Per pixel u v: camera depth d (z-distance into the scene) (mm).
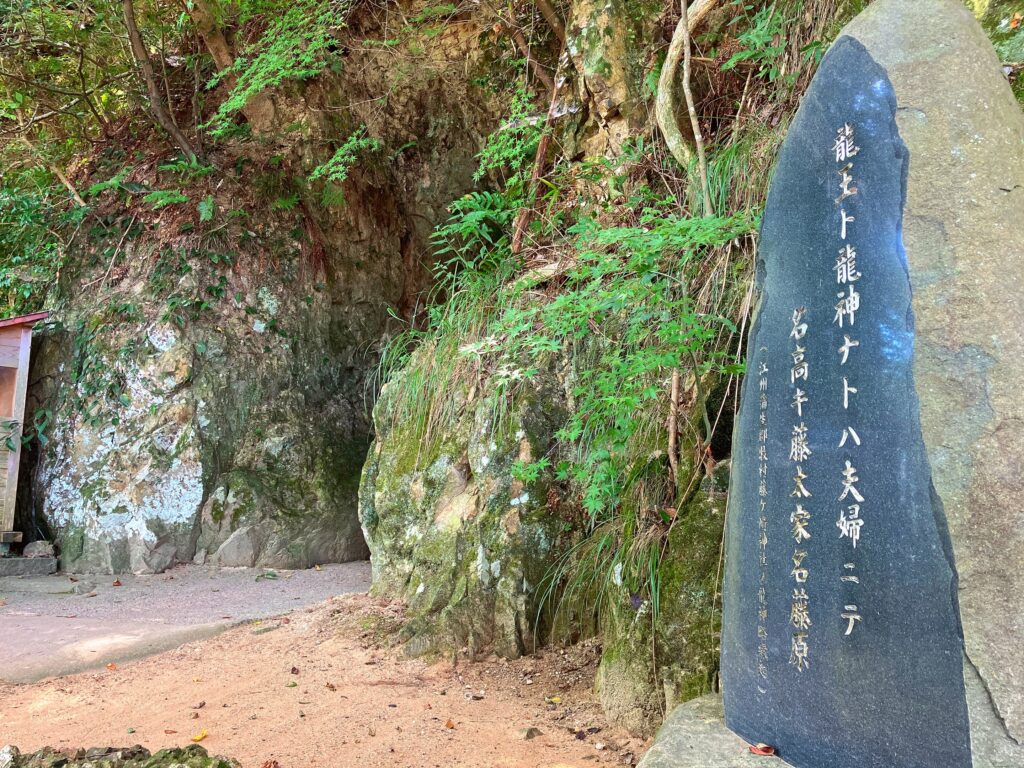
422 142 9148
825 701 2090
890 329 2033
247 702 3730
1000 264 1902
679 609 3275
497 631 4328
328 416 8406
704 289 3889
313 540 7656
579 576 4250
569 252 5047
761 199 3842
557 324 3615
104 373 7625
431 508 5059
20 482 7539
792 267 2363
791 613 2230
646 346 3959
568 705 3688
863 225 2137
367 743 3234
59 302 8172
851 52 2238
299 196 8680
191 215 8211
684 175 4824
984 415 1858
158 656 4516
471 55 8328
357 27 8898
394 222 9383
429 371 5480
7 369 7180
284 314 8398
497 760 3084
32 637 4742
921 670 1876
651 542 3553
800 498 2229
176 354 7625
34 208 8555
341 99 8883
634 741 3242
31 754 2279
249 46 7973
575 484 4512
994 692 1763
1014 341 1855
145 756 2301
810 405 2227
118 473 7340
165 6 8781
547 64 6949
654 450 3791
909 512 1938
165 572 7125
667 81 4605
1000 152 1960
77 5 8336
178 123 8883
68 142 9227
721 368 3273
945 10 2102
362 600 5207
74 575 6949
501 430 4730
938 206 1987
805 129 2371
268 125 8734
